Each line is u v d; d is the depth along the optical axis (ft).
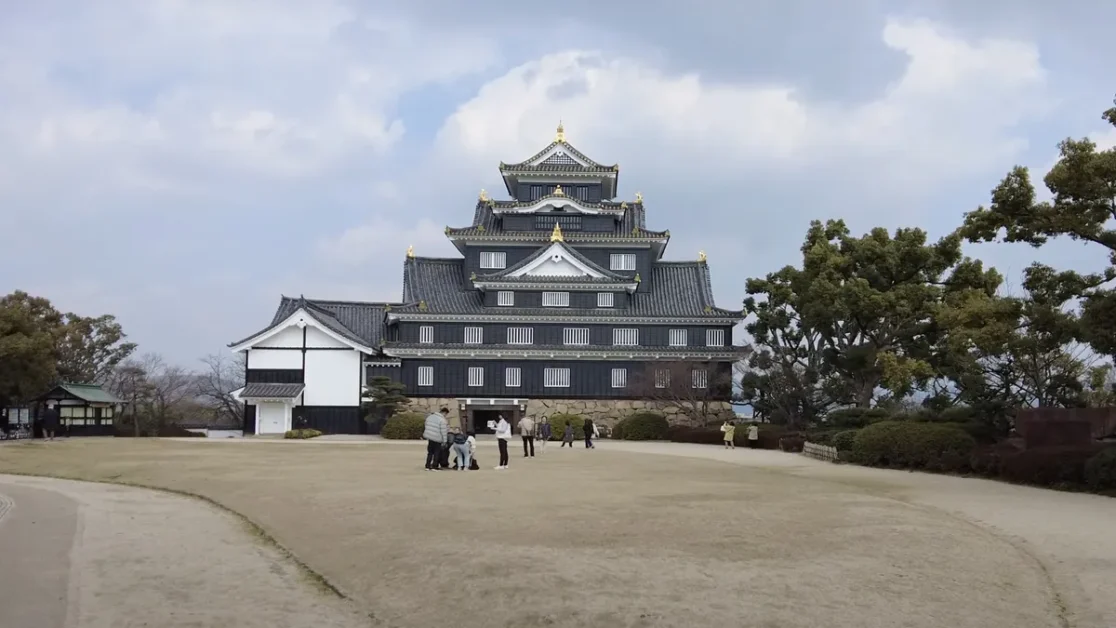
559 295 228.22
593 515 60.44
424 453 136.77
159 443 168.66
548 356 221.25
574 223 241.35
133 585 41.91
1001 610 36.55
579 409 221.46
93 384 230.68
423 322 225.56
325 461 116.57
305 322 220.02
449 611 36.52
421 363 223.92
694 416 208.64
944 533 54.54
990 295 156.15
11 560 47.93
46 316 205.05
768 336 200.23
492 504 66.13
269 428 215.10
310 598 39.86
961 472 103.24
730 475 96.32
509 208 238.68
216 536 56.95
